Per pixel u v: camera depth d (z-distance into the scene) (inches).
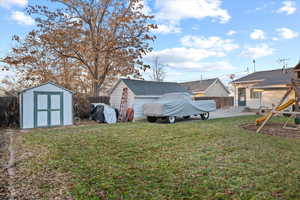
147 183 118.7
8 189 114.7
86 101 512.4
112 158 168.2
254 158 163.0
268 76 700.0
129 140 237.5
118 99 584.7
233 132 281.0
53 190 112.7
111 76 685.9
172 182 119.6
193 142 223.3
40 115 384.5
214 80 1165.7
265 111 569.9
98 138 251.1
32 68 578.6
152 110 443.5
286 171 134.7
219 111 749.3
